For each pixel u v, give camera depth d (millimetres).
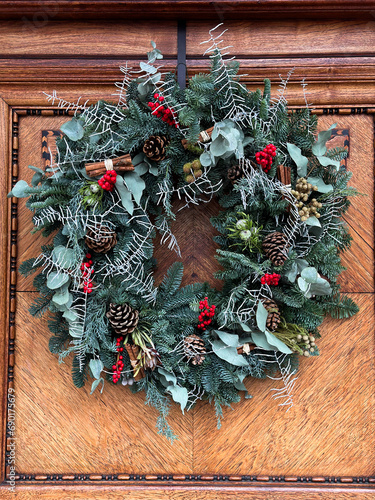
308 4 997
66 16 1036
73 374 967
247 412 1042
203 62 1035
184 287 980
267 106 885
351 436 1040
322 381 1045
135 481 1036
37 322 1058
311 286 908
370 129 1058
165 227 970
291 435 1041
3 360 1046
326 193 932
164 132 932
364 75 1040
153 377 975
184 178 944
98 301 955
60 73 1049
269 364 986
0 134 1054
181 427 1042
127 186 921
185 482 1032
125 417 1046
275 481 1031
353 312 987
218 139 891
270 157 899
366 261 1054
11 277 1054
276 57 1049
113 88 1056
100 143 928
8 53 1056
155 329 923
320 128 1058
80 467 1044
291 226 932
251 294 906
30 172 1064
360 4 997
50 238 1062
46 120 1066
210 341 950
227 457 1036
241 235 884
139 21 1050
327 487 1027
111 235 922
